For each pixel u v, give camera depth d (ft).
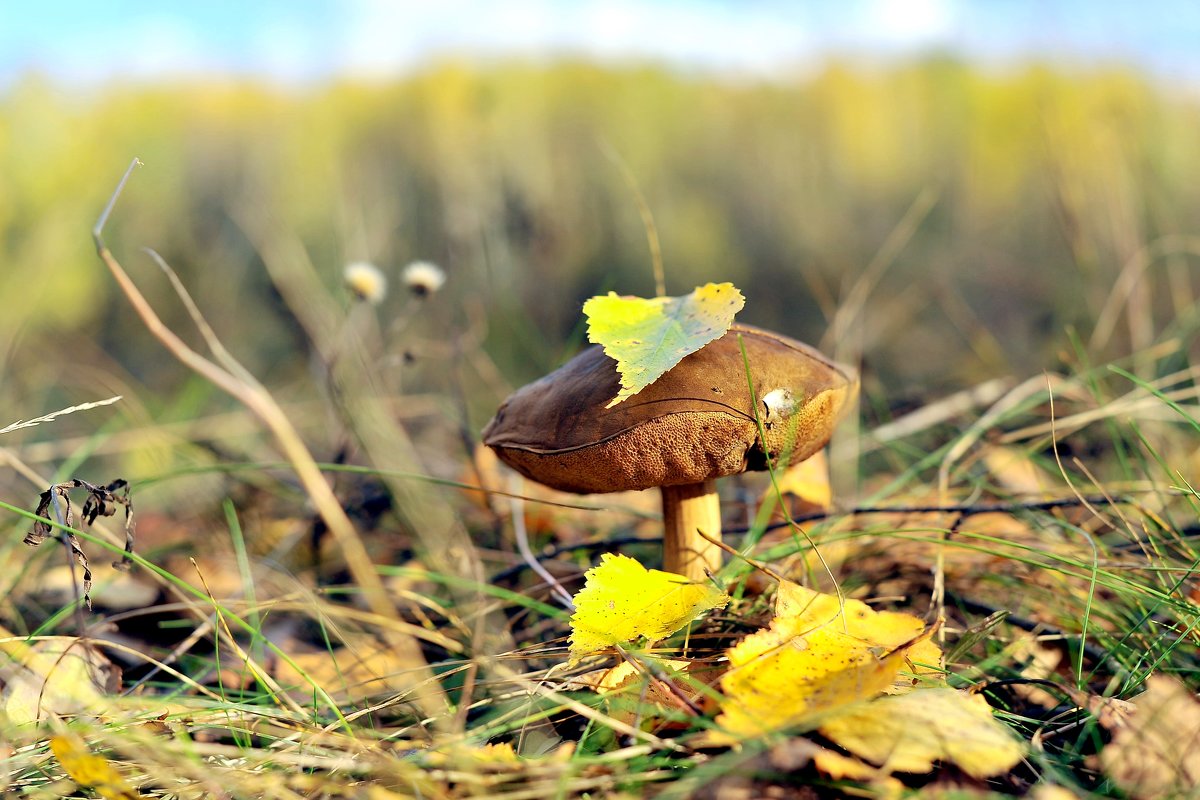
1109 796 1.35
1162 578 1.57
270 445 2.42
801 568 1.67
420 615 1.68
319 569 1.88
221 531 1.96
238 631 1.70
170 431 2.20
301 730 1.45
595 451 1.46
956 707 1.38
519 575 1.80
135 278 3.90
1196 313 2.23
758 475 2.13
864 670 1.40
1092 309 2.57
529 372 3.06
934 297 3.66
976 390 2.24
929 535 1.75
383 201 3.98
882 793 1.31
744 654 1.41
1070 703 1.46
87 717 1.47
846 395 1.53
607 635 1.46
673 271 4.14
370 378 1.96
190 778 1.38
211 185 4.49
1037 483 1.87
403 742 1.44
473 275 3.31
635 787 1.36
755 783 1.35
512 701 1.49
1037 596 1.62
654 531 1.93
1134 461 1.91
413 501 1.81
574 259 3.76
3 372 2.85
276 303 2.30
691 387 1.46
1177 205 3.05
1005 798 1.31
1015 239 4.07
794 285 4.09
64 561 1.89
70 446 2.13
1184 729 1.36
